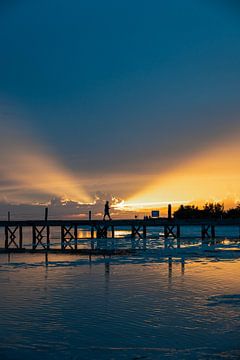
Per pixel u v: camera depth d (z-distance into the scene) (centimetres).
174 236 7531
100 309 2100
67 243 7138
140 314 2000
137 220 7544
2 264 3994
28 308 2133
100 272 3350
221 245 5959
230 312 2009
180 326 1803
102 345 1584
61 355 1491
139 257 4431
